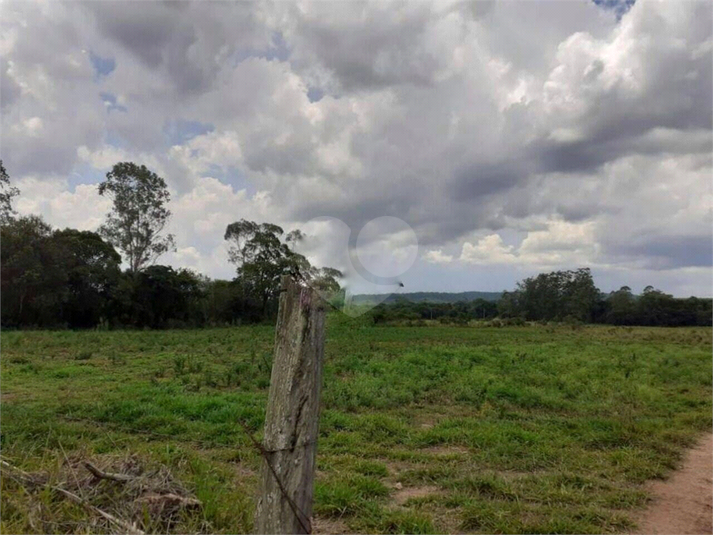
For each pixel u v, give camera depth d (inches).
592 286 2549.2
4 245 1084.5
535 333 1254.3
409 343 795.4
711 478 217.9
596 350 725.9
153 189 1391.5
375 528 154.0
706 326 2247.8
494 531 155.4
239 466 205.2
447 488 191.2
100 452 204.8
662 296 2320.4
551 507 173.6
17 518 122.5
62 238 1215.6
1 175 1085.8
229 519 134.8
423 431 263.9
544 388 413.1
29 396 334.0
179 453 195.0
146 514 126.0
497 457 226.7
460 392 376.5
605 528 161.5
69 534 119.9
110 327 1277.1
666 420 320.5
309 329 95.3
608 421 293.0
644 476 212.7
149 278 1371.8
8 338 767.7
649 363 573.3
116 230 1370.6
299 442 94.3
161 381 398.9
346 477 191.5
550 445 248.5
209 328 1348.4
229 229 1056.8
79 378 416.2
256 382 389.1
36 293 1145.4
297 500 93.7
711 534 160.6
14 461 170.6
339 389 362.0
